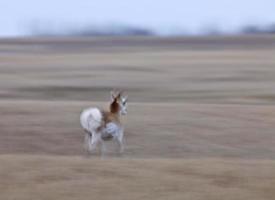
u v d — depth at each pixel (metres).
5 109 144.12
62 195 64.19
